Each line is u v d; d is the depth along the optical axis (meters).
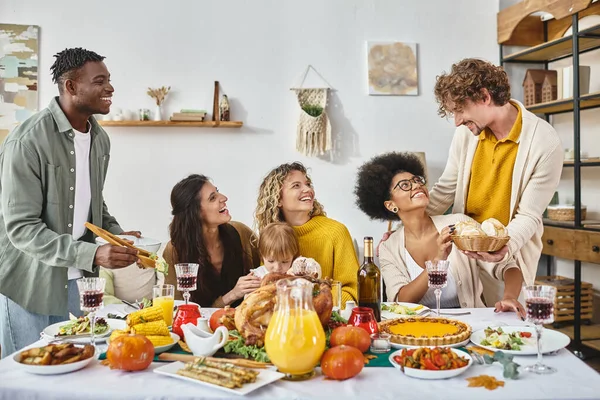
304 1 4.32
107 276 3.25
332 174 4.39
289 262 2.06
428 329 1.63
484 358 1.38
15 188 2.04
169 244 2.41
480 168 2.32
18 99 4.06
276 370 1.36
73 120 2.24
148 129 4.20
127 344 1.36
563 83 3.95
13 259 2.15
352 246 2.27
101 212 2.43
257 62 4.29
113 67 4.17
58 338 1.63
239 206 4.30
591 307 3.94
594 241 3.52
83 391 1.25
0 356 2.48
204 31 4.24
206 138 4.27
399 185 2.28
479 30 4.50
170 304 1.82
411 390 1.23
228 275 2.32
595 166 3.97
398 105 4.43
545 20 4.43
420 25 4.44
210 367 1.32
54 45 4.11
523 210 2.19
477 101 2.11
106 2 4.15
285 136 4.33
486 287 2.37
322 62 4.35
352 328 1.45
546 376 1.30
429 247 2.28
